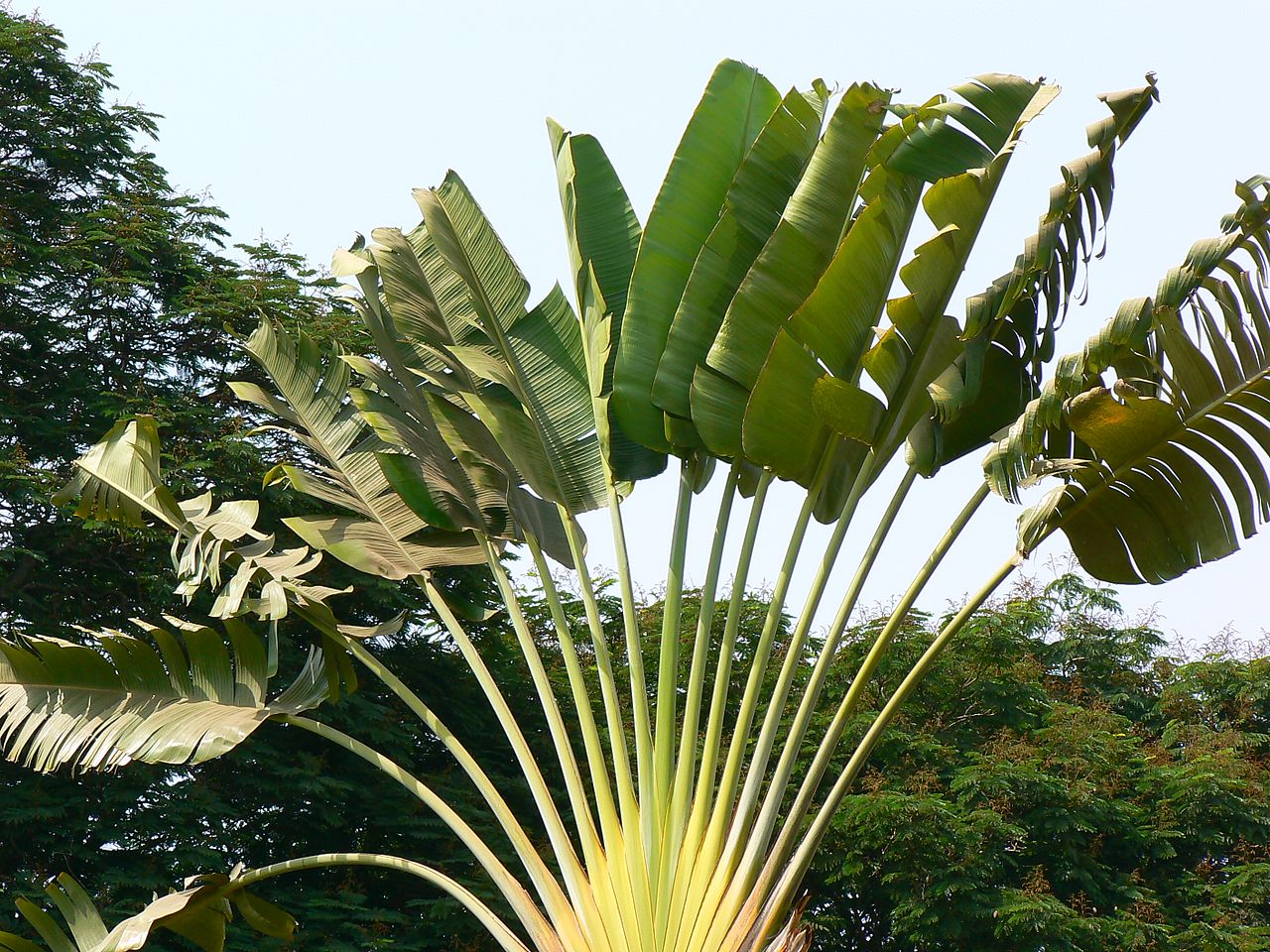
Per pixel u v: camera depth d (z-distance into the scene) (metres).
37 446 13.77
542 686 5.63
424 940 12.41
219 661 6.09
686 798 4.91
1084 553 5.12
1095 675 19.88
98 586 13.69
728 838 4.80
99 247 14.61
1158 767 16.53
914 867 13.80
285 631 13.70
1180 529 4.91
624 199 6.56
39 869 11.68
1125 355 4.75
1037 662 17.94
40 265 14.16
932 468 5.02
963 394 4.59
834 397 4.75
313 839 13.32
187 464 12.82
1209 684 19.38
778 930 4.67
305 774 12.36
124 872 11.36
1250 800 16.02
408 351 6.85
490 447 6.44
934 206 4.57
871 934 14.85
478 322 6.45
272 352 7.00
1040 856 15.16
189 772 12.70
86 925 5.65
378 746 13.61
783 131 5.35
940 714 16.50
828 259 5.05
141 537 12.77
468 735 14.70
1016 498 4.33
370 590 13.34
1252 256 4.50
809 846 4.75
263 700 5.98
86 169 15.29
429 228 6.68
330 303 15.45
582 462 6.12
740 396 5.12
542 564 5.98
